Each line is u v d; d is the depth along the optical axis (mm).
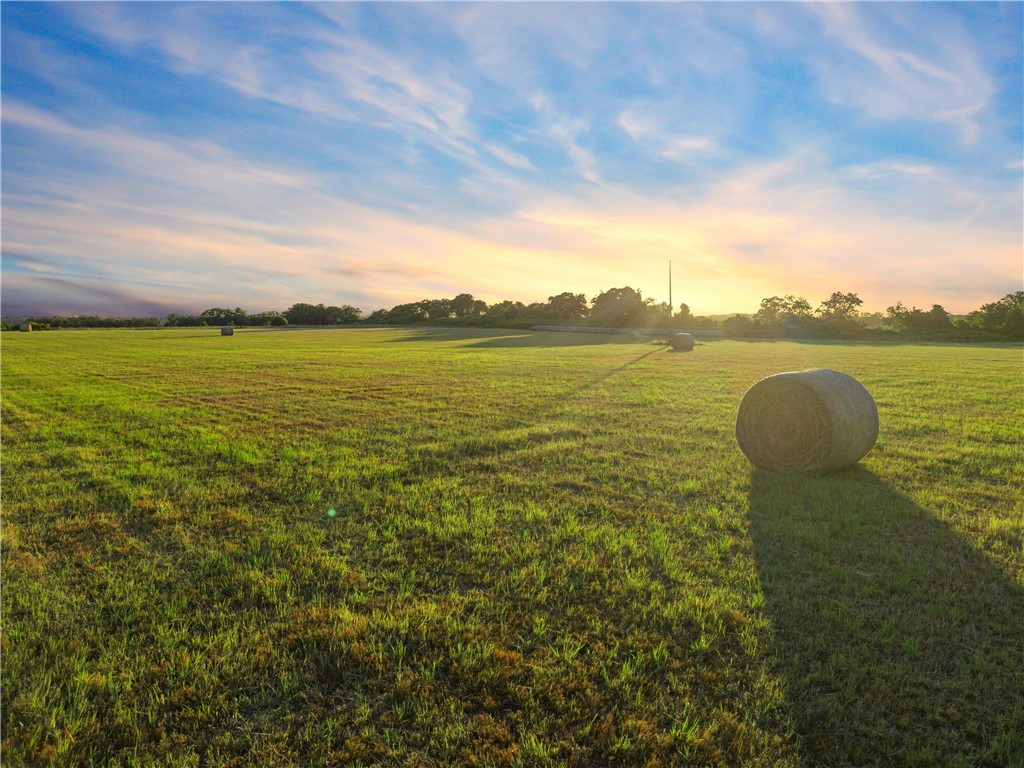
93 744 2922
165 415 12523
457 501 6547
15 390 16750
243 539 5477
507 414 12562
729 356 32062
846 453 7836
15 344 43844
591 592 4406
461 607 4164
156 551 5195
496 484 7266
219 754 2850
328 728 2979
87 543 5387
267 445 9484
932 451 9234
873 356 32531
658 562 4938
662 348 39688
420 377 20391
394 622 3904
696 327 79125
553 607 4184
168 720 3080
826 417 7781
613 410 13133
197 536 5539
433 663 3488
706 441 9969
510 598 4324
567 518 6000
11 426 11250
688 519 5992
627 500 6672
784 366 25172
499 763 2779
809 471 7941
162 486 7184
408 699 3197
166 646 3684
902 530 5680
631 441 9859
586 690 3256
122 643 3730
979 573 4758
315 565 4918
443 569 4824
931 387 17562
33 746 2869
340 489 7016
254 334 65938
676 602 4215
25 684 3354
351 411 13031
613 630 3895
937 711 3131
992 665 3508
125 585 4508
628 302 86438
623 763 2793
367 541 5402
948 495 6902
